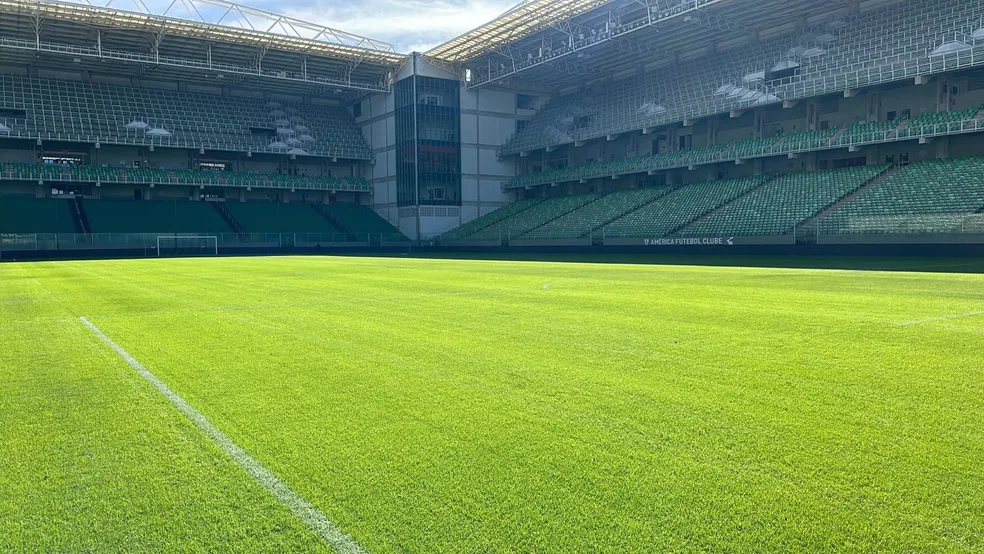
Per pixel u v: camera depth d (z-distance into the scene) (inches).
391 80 1929.1
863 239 992.9
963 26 1111.0
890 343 231.8
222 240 1581.0
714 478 115.6
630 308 340.5
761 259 935.0
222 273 712.4
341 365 209.2
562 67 1776.6
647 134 1690.5
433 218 1893.5
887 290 415.8
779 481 113.9
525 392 172.9
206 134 1793.8
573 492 111.1
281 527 101.5
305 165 2018.9
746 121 1481.3
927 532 96.0
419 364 208.7
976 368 191.9
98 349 242.7
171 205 1720.0
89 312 352.5
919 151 1191.6
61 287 528.7
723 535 96.4
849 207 1087.6
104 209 1611.7
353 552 93.9
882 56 1192.2
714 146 1470.2
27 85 1647.4
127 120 1707.7
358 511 105.9
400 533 98.7
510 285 499.2
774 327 269.6
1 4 1342.3
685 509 104.4
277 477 119.6
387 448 132.9
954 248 898.1
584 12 1450.5
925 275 547.2
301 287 503.2
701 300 373.1
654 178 1675.7
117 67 1700.3
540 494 110.6
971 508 102.9
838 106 1304.1
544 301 380.2
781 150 1304.1
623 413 153.2
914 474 115.8
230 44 1632.6
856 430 138.7
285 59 1774.1
